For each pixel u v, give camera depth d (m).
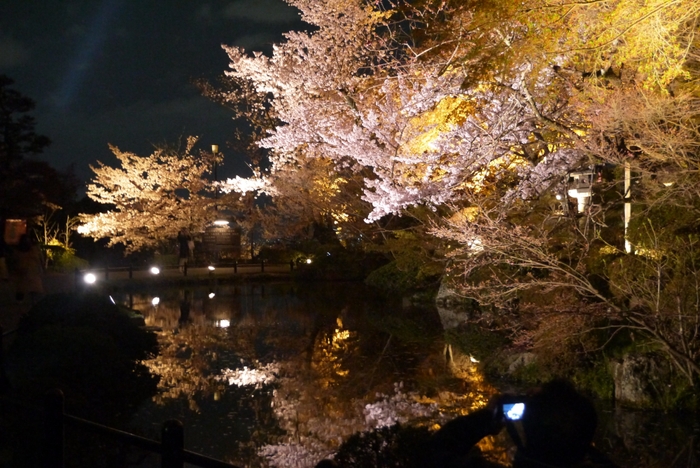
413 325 17.59
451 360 12.62
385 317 19.45
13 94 26.31
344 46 16.12
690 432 7.51
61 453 4.52
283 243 39.66
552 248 11.09
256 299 25.73
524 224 11.70
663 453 6.90
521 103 11.09
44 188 27.22
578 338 9.57
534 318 9.72
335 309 21.89
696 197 8.77
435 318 18.53
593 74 8.27
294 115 16.80
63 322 12.77
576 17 6.74
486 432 2.72
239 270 36.28
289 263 37.44
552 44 6.94
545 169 11.78
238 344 15.46
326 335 16.55
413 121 13.54
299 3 15.73
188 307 23.22
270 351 14.49
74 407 8.19
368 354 13.73
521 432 2.72
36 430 6.24
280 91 17.36
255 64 16.70
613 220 12.43
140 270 34.38
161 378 11.81
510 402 2.71
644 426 7.80
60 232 37.25
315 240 38.06
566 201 11.24
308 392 10.62
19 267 14.91
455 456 2.73
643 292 8.68
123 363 11.27
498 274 11.76
